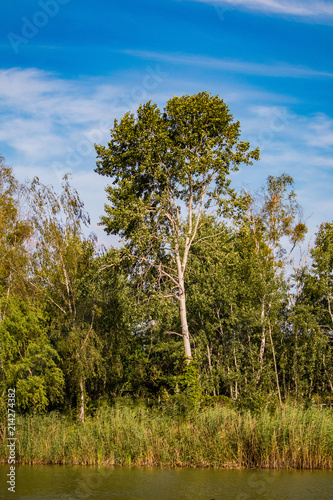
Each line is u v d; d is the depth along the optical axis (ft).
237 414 80.94
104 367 132.05
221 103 127.54
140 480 65.72
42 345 111.45
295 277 163.84
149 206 123.44
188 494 58.49
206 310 153.48
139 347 158.61
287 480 63.36
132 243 121.80
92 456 79.00
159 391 135.03
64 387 120.06
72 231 127.13
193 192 130.31
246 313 142.41
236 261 129.59
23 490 61.62
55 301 126.62
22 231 124.67
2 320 106.42
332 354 154.92
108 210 121.49
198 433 76.64
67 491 61.00
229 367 157.07
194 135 124.98
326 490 58.34
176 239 123.54
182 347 149.89
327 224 173.37
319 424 73.41
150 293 124.16
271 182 156.87
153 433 78.84
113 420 82.74
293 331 153.07
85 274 124.16
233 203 128.57
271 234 154.71
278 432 73.00
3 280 123.44
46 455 81.41
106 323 134.82
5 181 129.70
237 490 59.41
